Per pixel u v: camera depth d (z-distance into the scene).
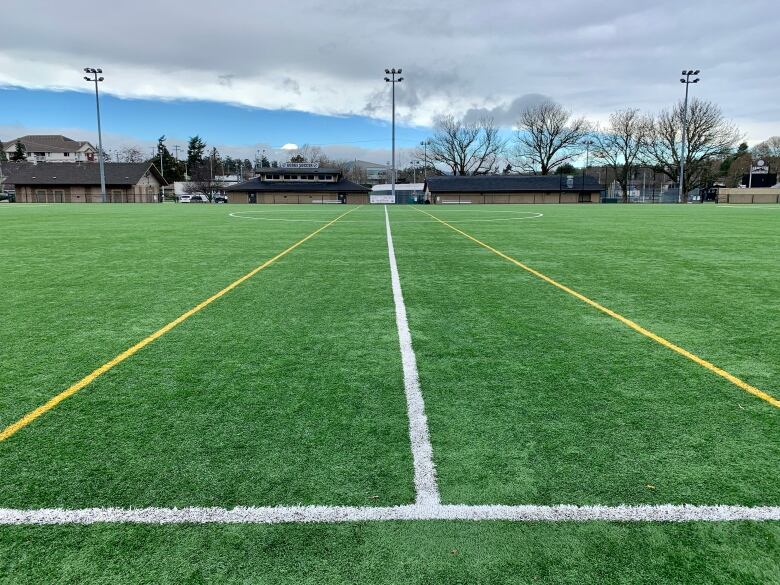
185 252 10.39
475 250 10.92
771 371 3.84
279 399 3.32
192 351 4.25
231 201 68.62
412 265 8.83
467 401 3.29
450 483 2.41
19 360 4.04
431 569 1.89
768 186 65.44
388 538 2.05
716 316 5.42
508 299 6.21
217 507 2.24
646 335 4.73
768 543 2.04
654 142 69.06
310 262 9.12
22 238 13.12
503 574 1.87
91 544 2.02
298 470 2.52
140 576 1.86
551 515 2.19
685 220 21.61
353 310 5.64
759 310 5.68
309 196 69.50
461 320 5.23
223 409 3.18
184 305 5.83
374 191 78.44
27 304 5.86
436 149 85.44
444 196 66.88
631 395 3.39
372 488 2.37
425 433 2.88
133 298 6.17
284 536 2.06
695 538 2.06
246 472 2.50
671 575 1.87
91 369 3.85
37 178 65.00
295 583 1.82
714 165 72.56
